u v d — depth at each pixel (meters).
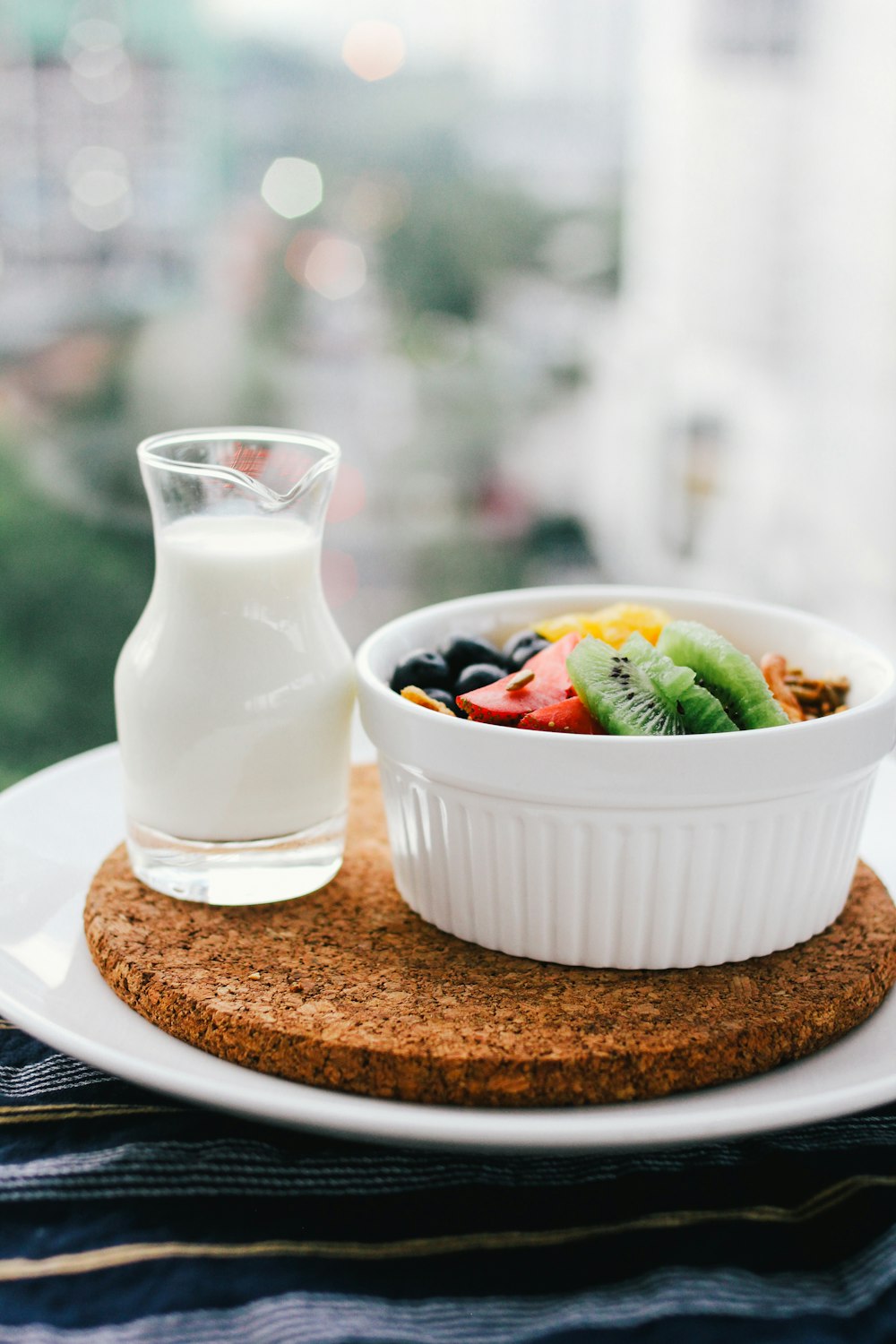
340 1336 0.37
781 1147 0.43
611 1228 0.40
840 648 0.51
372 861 0.52
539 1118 0.41
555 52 0.92
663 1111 0.42
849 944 0.47
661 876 0.45
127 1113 0.44
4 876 0.51
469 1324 0.38
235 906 0.49
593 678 0.46
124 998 0.46
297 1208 0.41
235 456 0.50
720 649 0.46
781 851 0.46
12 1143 0.43
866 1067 0.43
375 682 0.48
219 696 0.48
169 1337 0.38
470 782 0.45
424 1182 0.42
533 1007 0.44
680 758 0.44
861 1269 0.39
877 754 0.46
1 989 0.45
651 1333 0.38
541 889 0.46
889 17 0.90
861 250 0.94
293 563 0.49
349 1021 0.43
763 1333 0.38
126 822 0.50
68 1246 0.40
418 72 0.91
